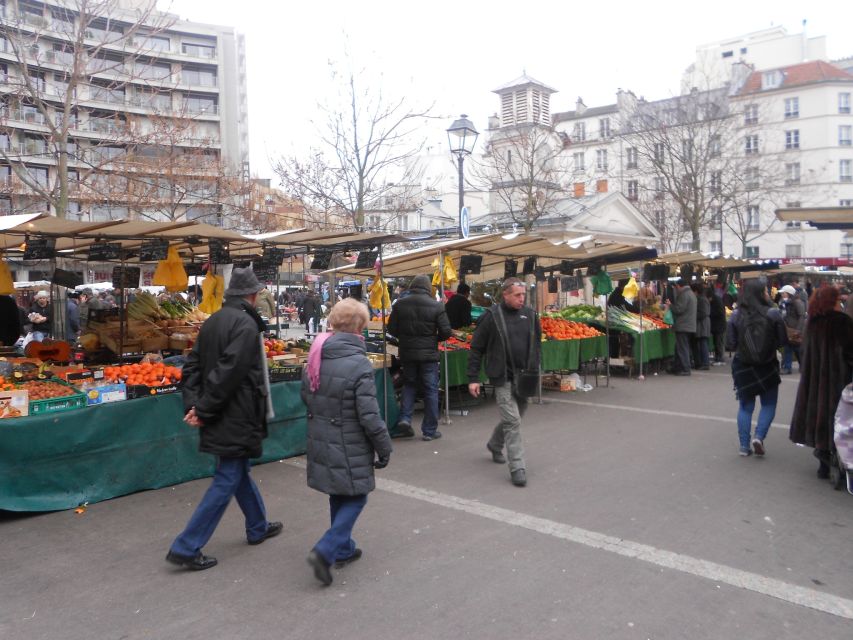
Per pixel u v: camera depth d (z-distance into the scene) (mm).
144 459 5559
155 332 8445
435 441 7406
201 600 3611
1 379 5559
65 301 11086
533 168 21562
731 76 52688
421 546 4340
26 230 5887
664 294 14836
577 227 22516
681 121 25906
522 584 3766
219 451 3969
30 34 14320
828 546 4340
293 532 4629
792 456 6656
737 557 4148
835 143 50469
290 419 6672
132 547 4375
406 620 3365
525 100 25734
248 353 3951
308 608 3502
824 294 5820
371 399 3666
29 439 4879
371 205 17656
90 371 6004
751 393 6613
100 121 26781
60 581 3865
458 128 12797
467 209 13016
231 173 26406
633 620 3350
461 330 10008
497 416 8828
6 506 4781
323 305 18469
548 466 6305
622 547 4305
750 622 3336
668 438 7438
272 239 6965
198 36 56969
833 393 5641
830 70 51719
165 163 18844
